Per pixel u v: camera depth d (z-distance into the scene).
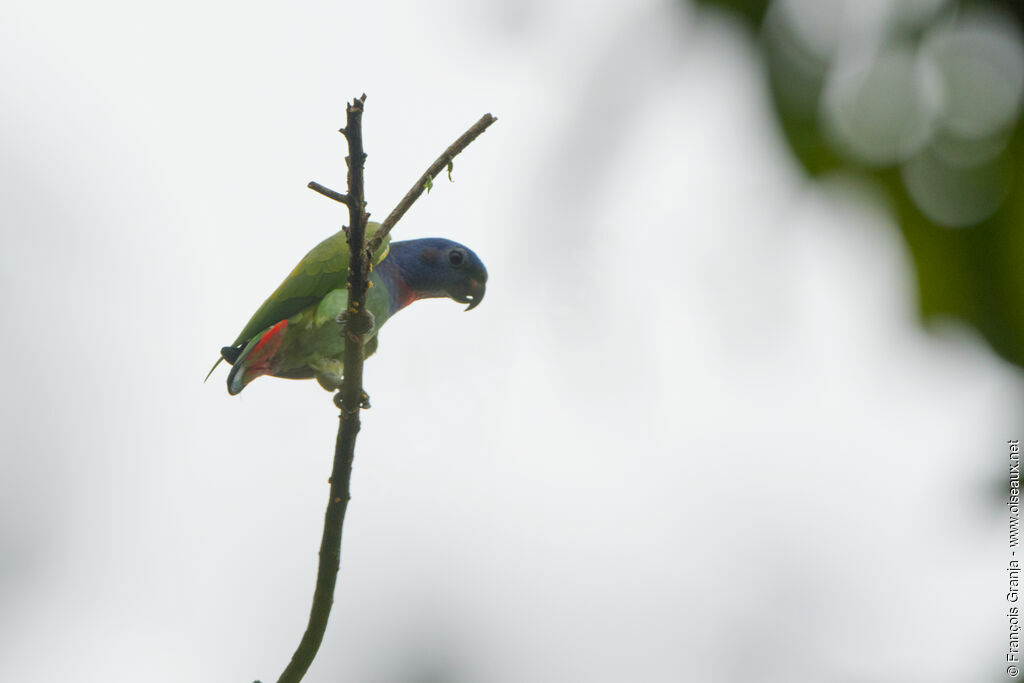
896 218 3.99
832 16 3.85
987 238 3.95
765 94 3.89
